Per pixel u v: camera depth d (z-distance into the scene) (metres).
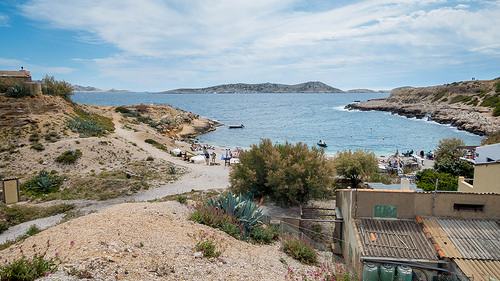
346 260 10.56
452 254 9.66
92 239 7.50
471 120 76.75
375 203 11.43
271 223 14.30
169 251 7.81
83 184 26.05
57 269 5.75
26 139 34.50
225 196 13.80
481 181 14.24
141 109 78.12
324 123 96.38
